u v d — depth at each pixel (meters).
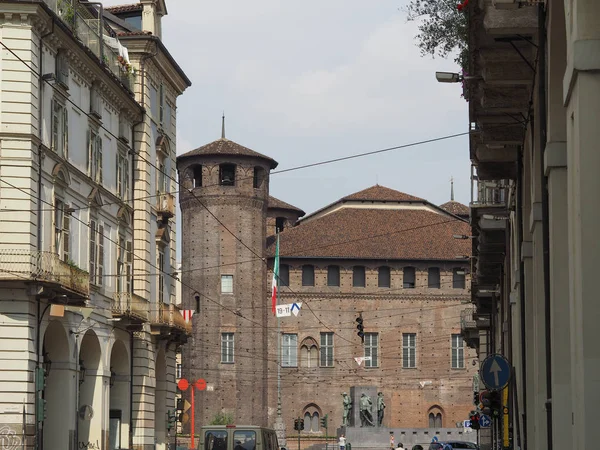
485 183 41.97
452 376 102.38
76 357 45.81
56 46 43.88
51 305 40.97
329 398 100.75
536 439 25.56
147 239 56.81
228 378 97.06
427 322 102.81
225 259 98.25
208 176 99.00
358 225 104.50
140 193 56.38
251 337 98.00
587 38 15.57
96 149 49.47
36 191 41.34
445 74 28.12
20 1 40.66
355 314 102.12
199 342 97.31
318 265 101.94
